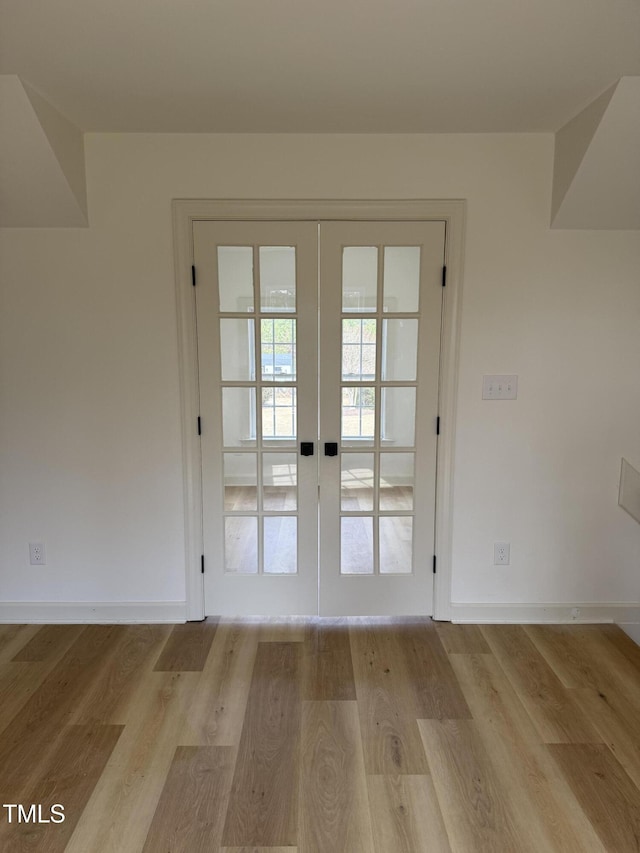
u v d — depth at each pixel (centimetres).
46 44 164
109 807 155
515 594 263
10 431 250
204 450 253
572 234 238
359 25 155
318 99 201
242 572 263
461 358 246
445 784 164
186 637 249
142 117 216
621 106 192
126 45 165
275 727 188
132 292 241
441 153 234
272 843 144
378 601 264
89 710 197
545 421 251
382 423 253
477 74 183
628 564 261
